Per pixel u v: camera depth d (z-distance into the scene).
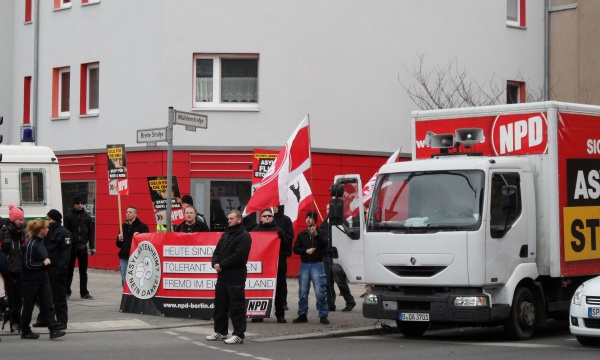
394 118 28.61
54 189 21.69
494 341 15.33
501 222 14.97
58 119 30.09
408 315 15.01
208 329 16.14
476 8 30.34
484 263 14.59
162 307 17.39
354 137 27.91
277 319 17.20
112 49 28.44
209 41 27.09
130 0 27.97
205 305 17.08
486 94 30.39
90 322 16.59
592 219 16.17
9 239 15.37
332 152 27.42
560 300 16.11
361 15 28.09
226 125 27.03
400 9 28.77
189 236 17.28
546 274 15.57
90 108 29.56
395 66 28.66
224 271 14.55
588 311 14.11
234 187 26.98
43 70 30.72
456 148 16.30
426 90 28.92
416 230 14.99
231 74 27.48
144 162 27.45
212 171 26.89
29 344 14.13
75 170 29.41
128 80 27.95
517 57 31.39
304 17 27.27
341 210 16.06
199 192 26.91
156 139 17.70
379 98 28.36
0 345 14.00
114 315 17.55
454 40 29.80
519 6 31.88
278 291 17.11
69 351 13.34
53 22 30.36
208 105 27.30
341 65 27.75
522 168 15.47
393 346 14.48
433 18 29.41
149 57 27.44
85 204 29.16
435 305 14.79
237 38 27.08
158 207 20.95
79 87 29.50
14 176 21.11
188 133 26.97
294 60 27.14
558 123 15.66
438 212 14.99
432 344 14.80
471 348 14.18
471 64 30.17
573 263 15.79
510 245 15.05
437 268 14.77
